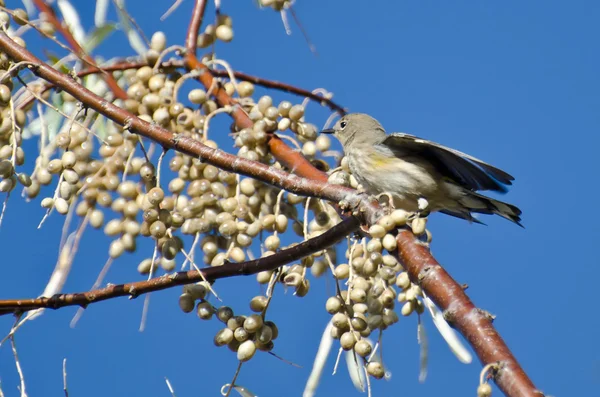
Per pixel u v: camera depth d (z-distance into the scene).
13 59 8.73
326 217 9.60
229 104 10.64
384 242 7.44
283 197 9.62
